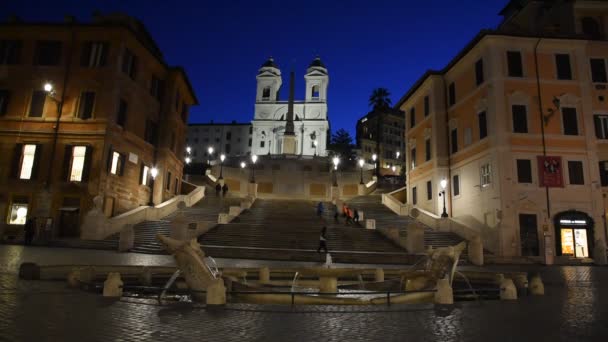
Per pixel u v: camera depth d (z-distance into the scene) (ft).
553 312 27.84
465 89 109.09
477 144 100.58
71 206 92.73
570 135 94.32
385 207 126.11
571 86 97.40
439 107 118.52
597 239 88.07
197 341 18.75
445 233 90.89
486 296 36.83
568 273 59.57
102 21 108.06
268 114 336.29
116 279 30.86
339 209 115.65
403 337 20.40
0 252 58.85
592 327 23.09
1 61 101.35
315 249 77.87
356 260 68.69
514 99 95.30
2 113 98.48
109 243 76.23
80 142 95.50
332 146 326.85
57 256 56.18
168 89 126.00
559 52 99.30
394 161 349.61
